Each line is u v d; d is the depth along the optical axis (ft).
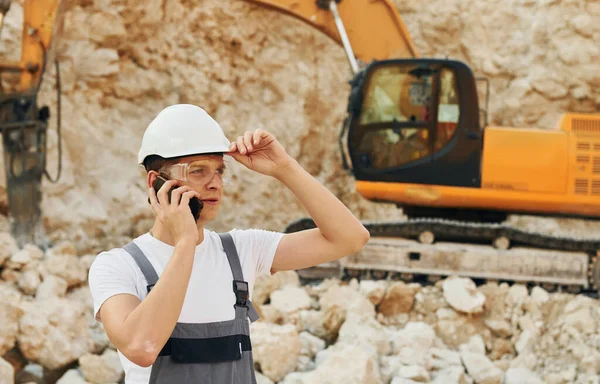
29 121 26.78
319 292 25.58
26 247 25.32
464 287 24.45
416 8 43.65
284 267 8.87
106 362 20.40
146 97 36.45
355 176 28.63
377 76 28.37
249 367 8.13
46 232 31.32
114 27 35.09
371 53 31.32
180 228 7.42
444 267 26.71
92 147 34.19
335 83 40.70
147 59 36.40
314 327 22.94
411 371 20.62
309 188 8.61
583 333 23.98
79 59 34.37
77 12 34.42
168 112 8.18
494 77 42.83
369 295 24.58
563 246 26.63
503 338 24.12
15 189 27.02
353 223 8.70
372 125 28.37
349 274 27.09
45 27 26.68
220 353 7.83
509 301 24.97
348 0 31.22
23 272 23.85
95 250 32.40
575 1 42.11
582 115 28.14
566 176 27.71
